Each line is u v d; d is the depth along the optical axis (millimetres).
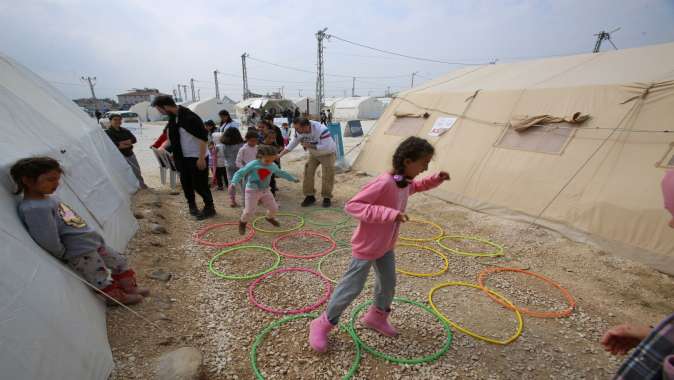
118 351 2545
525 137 6516
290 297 3592
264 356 2715
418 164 2316
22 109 3816
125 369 2375
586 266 4492
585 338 3131
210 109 37188
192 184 5730
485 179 6770
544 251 4926
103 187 4512
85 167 4332
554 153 5945
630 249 4629
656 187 4652
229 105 45281
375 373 2594
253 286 3725
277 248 4852
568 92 6246
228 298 3514
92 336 2342
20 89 4480
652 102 5160
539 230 5527
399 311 3400
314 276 4055
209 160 8141
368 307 3422
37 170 2436
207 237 5145
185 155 5438
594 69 6488
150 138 21969
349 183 8930
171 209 6406
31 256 2230
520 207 6043
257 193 4848
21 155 2920
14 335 1756
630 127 5246
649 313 3535
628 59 6199
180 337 2848
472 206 6750
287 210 6703
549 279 4141
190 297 3480
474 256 4758
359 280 2572
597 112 5711
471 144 7363
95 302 2785
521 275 4281
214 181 8312
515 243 5219
